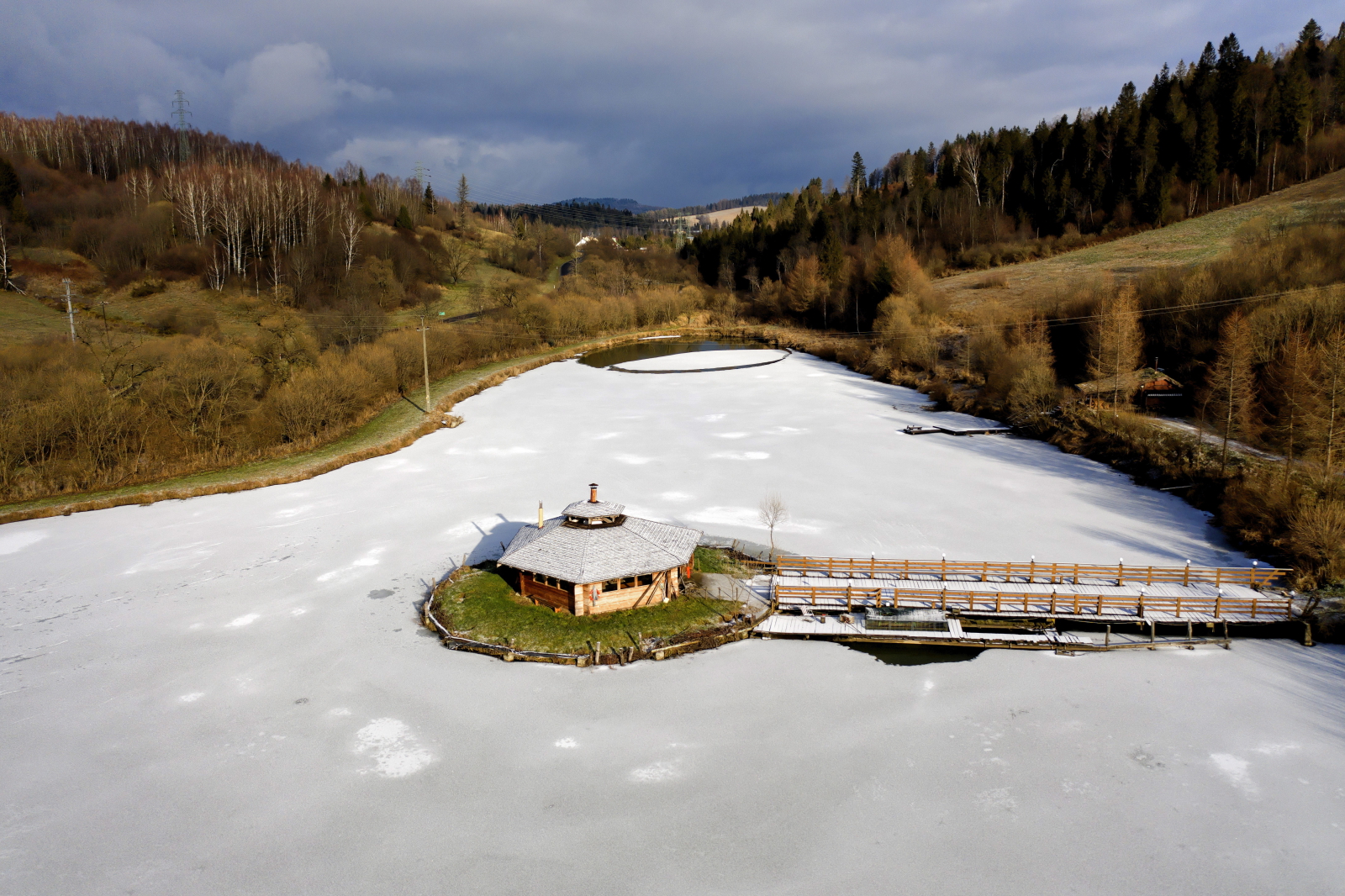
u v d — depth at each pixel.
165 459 67.12
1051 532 48.44
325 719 30.17
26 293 111.50
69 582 43.69
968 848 23.27
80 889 22.12
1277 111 146.00
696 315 178.75
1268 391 62.00
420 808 25.28
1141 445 62.41
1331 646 34.75
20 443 60.97
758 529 49.72
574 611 37.28
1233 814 24.58
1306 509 42.12
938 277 155.88
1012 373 83.25
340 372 82.31
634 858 23.00
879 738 28.59
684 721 29.70
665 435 76.50
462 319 139.25
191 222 142.62
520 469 64.88
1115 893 21.56
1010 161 182.62
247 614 39.31
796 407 89.81
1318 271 73.25
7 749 28.62
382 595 41.28
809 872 22.42
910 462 65.25
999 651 34.84
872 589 39.41
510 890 21.89
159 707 31.20
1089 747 27.98
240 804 25.58
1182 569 40.19
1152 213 145.00
